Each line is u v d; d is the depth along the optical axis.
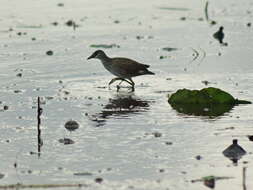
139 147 16.48
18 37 29.45
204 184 14.31
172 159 15.71
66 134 17.45
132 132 17.59
